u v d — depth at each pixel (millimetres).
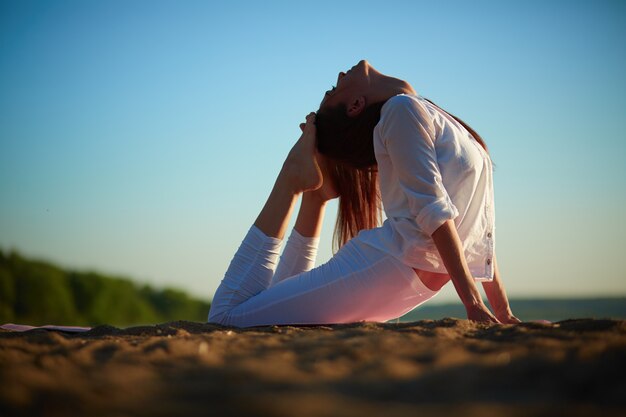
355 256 2658
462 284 2379
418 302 2693
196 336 2018
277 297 2713
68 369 1452
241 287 2830
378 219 3148
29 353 1744
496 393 1125
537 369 1261
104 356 1633
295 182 2859
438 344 1640
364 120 2777
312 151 2852
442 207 2389
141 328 2484
